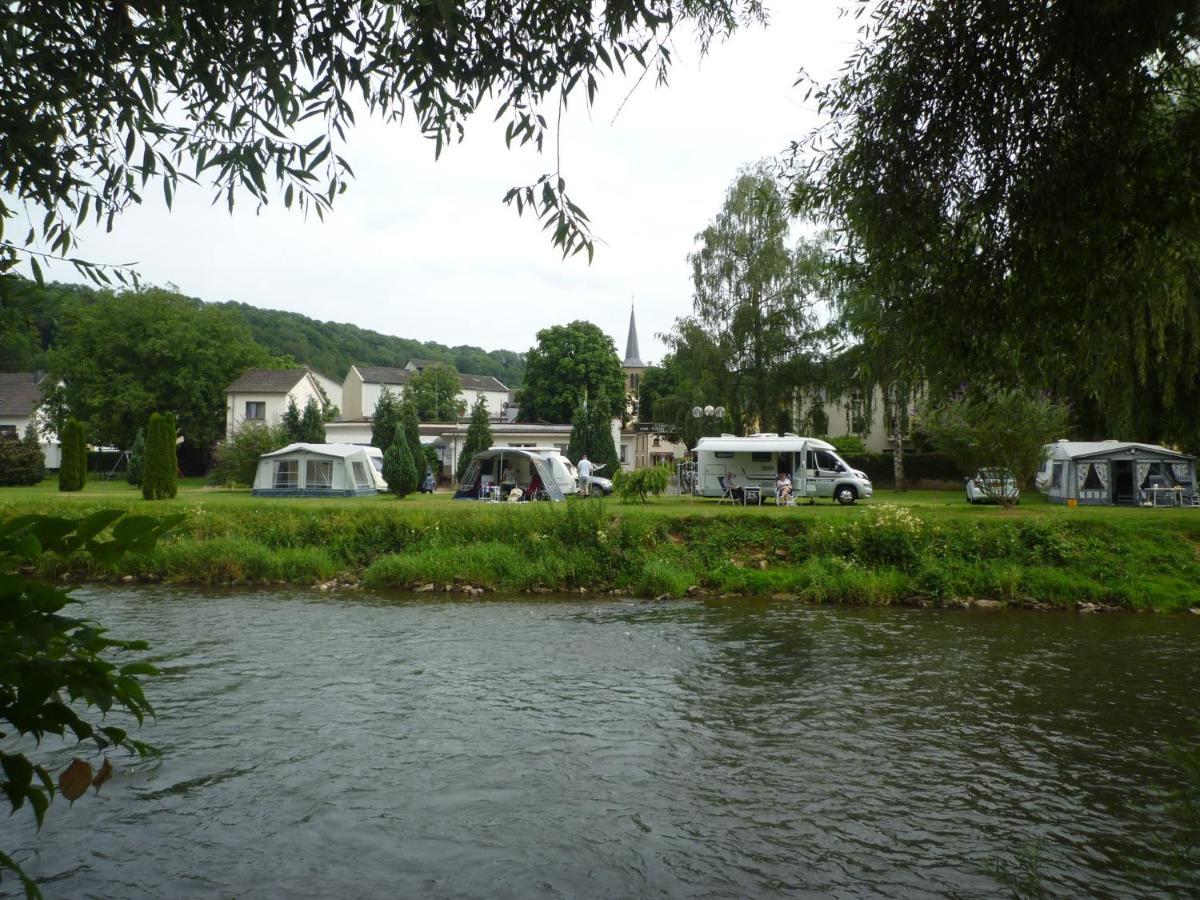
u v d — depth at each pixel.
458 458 47.97
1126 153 5.64
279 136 4.23
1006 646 15.27
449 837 7.16
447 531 23.97
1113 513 26.02
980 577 20.83
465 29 4.36
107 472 61.12
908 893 6.29
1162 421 30.58
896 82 6.50
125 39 3.90
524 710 10.95
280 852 6.82
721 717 10.73
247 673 12.74
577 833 7.28
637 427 73.50
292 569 22.73
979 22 6.05
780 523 24.06
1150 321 19.03
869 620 17.94
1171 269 6.55
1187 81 5.71
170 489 32.53
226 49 4.13
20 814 7.46
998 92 6.03
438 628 16.55
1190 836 6.32
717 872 6.59
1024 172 5.93
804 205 7.48
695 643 15.32
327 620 17.31
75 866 6.49
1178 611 19.50
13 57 3.73
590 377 73.44
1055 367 6.71
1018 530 22.52
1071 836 7.28
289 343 117.56
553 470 38.19
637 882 6.42
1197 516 24.38
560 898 6.16
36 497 33.94
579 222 4.50
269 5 3.93
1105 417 32.78
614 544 22.97
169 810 7.61
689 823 7.51
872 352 7.92
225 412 64.00
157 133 4.19
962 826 7.49
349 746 9.45
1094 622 18.03
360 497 36.97
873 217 6.65
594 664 13.58
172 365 60.91
